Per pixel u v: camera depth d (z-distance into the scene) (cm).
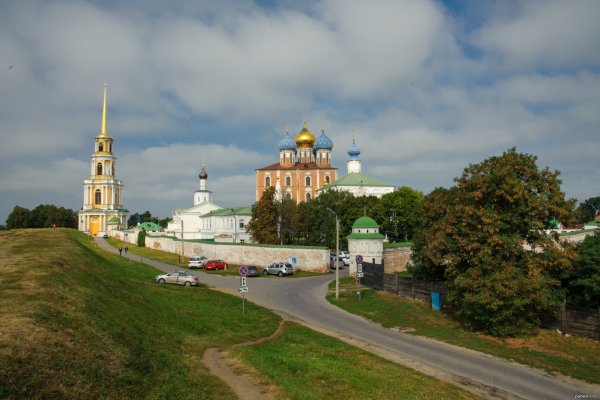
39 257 2647
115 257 7150
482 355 2444
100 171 14512
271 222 8325
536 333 2725
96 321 1661
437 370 2191
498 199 2905
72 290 1984
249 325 2844
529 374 2150
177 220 12800
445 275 3141
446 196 3856
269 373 1777
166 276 4669
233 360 1927
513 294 2625
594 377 2095
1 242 3978
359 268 4256
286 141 13812
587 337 2561
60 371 1183
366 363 2191
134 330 1881
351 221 8344
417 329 3011
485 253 2788
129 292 2734
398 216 8575
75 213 16800
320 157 14000
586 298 2753
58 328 1422
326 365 2073
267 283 5062
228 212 10825
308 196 13088
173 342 2025
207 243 7600
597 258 2752
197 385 1557
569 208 2822
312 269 6069
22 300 1600
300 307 3688
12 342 1201
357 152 12631
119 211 14638
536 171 2875
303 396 1583
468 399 1817
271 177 13212
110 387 1252
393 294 4084
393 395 1767
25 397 1028
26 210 14625
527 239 2908
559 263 2733
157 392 1372
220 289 4506
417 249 4088
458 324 3052
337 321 3219
